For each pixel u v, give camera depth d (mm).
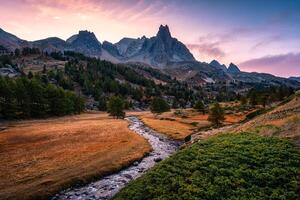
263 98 121812
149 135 70312
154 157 45156
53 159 43125
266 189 19125
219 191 19375
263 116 44219
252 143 28375
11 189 29844
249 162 23422
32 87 113188
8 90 102188
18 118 104875
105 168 36594
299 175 20125
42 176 34344
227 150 26922
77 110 141375
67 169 36875
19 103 109188
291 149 24922
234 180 20531
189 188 20172
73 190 30078
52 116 119500
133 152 46406
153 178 23641
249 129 37188
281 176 20234
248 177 20906
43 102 115062
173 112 134625
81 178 32469
